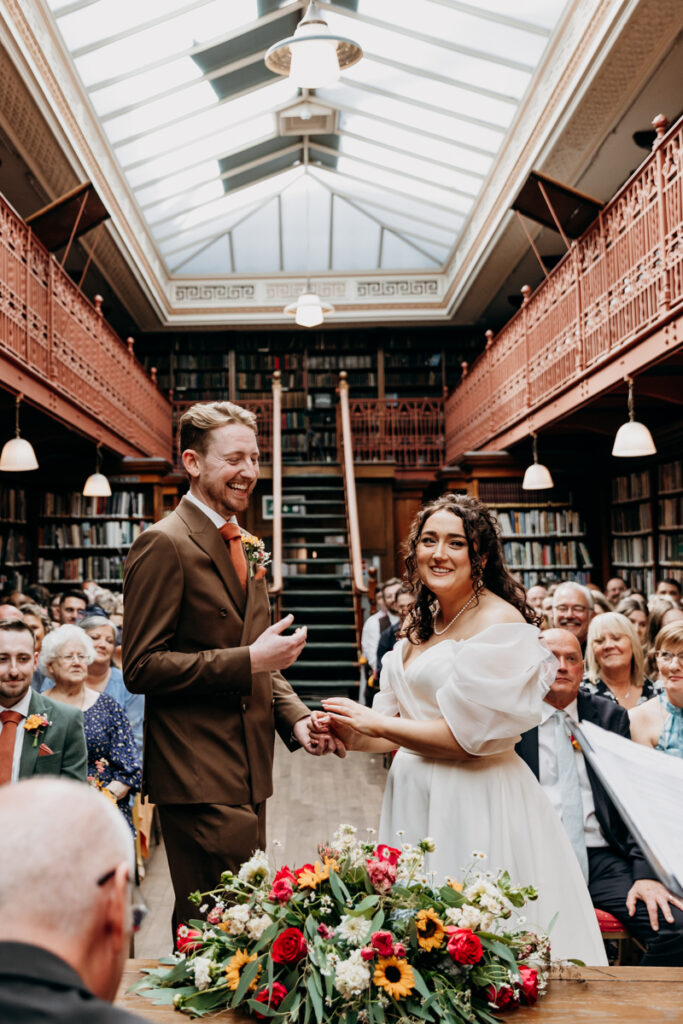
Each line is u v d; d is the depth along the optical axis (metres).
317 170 14.48
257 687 2.12
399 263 16.70
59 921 0.70
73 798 0.76
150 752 2.03
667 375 6.75
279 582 10.21
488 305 15.75
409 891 1.50
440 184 13.27
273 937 1.41
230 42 9.63
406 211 14.82
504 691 1.87
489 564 2.18
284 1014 1.35
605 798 2.82
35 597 7.69
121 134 10.88
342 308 16.69
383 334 17.20
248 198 14.66
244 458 2.12
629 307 6.29
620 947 2.75
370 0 9.23
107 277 13.52
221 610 2.04
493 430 11.40
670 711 3.06
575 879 2.04
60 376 7.79
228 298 16.78
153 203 13.21
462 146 11.89
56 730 2.74
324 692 9.88
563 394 8.02
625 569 10.65
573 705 2.97
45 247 7.43
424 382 17.30
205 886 1.96
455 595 2.12
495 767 2.00
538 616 2.22
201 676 1.89
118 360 10.67
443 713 1.93
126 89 9.90
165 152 11.83
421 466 14.47
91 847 0.73
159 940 3.98
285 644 1.92
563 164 10.10
